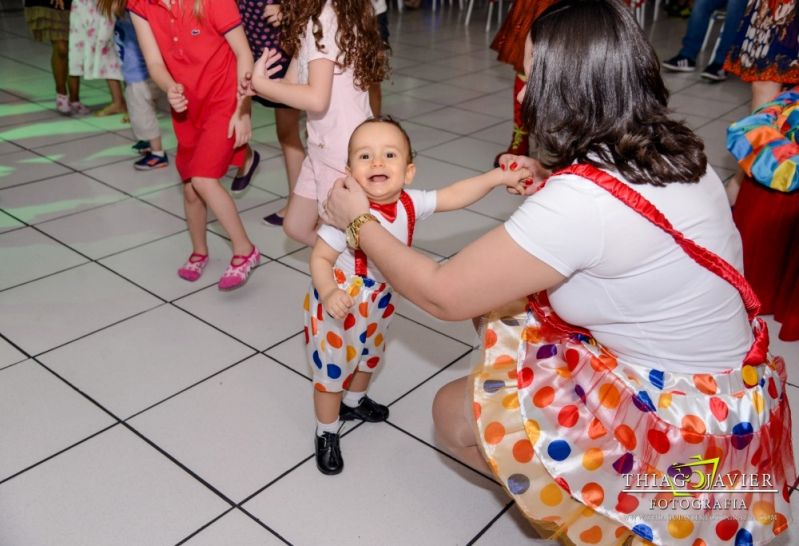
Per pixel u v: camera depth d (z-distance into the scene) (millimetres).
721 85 5188
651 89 1143
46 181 3350
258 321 2322
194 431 1833
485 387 1354
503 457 1290
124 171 3498
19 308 2346
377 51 2045
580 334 1279
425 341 2250
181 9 2158
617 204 1089
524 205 1165
